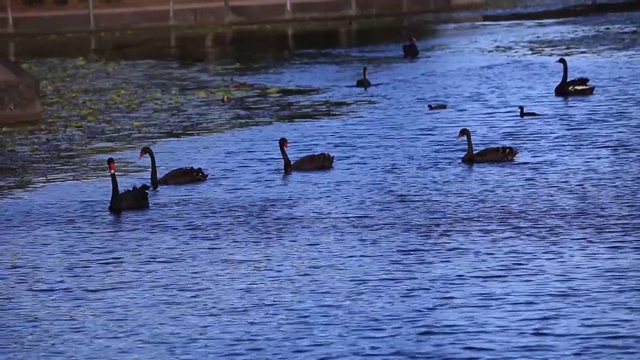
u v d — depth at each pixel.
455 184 32.59
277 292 24.28
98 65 63.94
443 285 24.19
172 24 82.25
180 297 24.38
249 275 25.50
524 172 33.56
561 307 22.62
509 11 82.19
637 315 22.06
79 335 22.59
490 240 27.17
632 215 28.72
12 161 38.41
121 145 40.34
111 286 25.33
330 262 26.09
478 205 30.30
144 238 28.80
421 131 40.28
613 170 33.28
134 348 21.77
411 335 21.62
